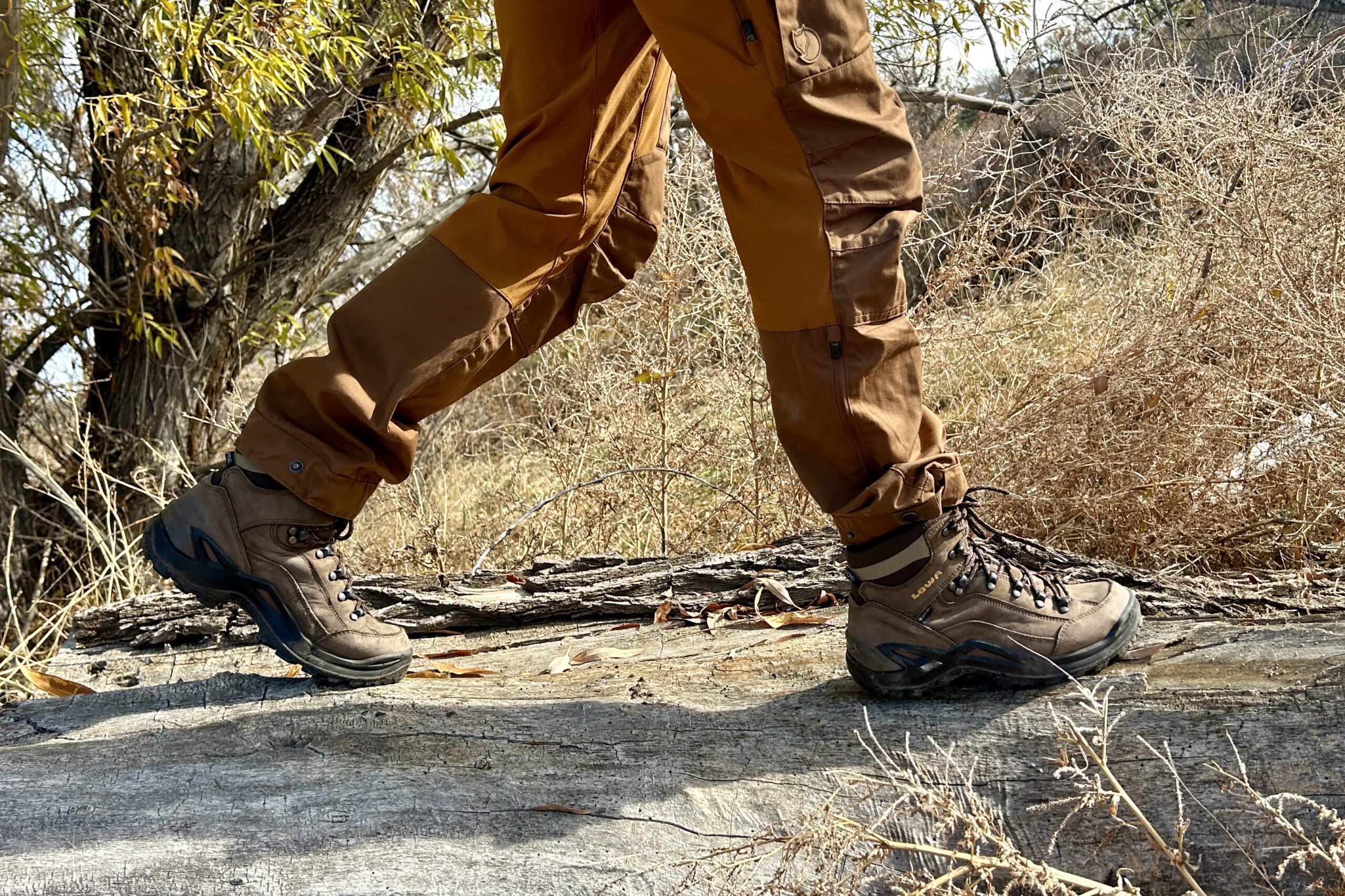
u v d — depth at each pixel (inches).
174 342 198.5
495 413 198.5
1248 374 103.0
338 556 70.8
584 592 95.0
